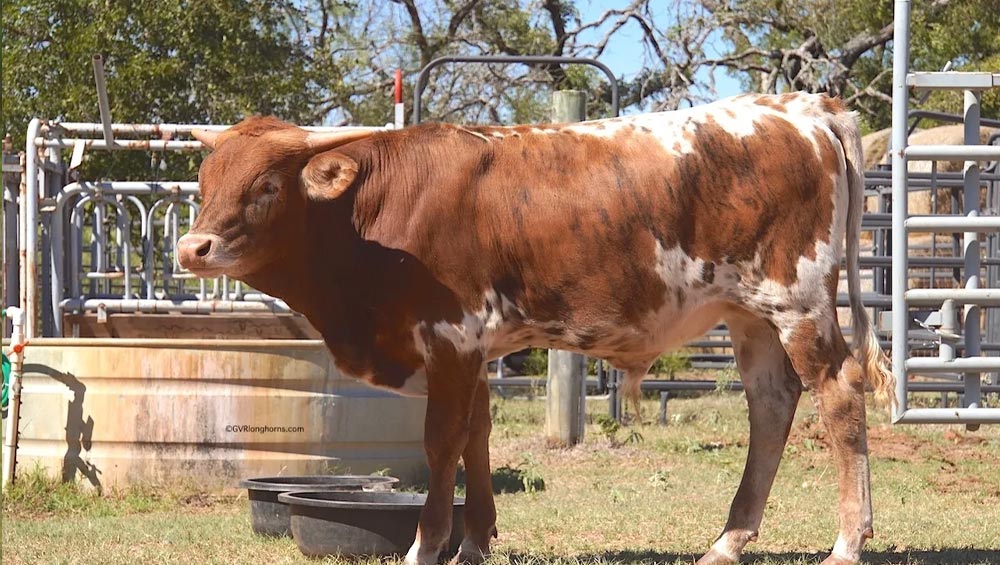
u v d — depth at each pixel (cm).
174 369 861
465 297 549
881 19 2733
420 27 2850
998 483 916
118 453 862
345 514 598
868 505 552
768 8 2803
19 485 845
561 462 1051
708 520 744
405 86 2755
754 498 589
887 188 1312
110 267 1218
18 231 987
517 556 607
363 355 568
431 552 550
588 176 549
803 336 550
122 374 861
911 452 1082
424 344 551
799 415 1305
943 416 698
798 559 599
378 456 895
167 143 938
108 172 1670
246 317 938
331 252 562
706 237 546
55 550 638
